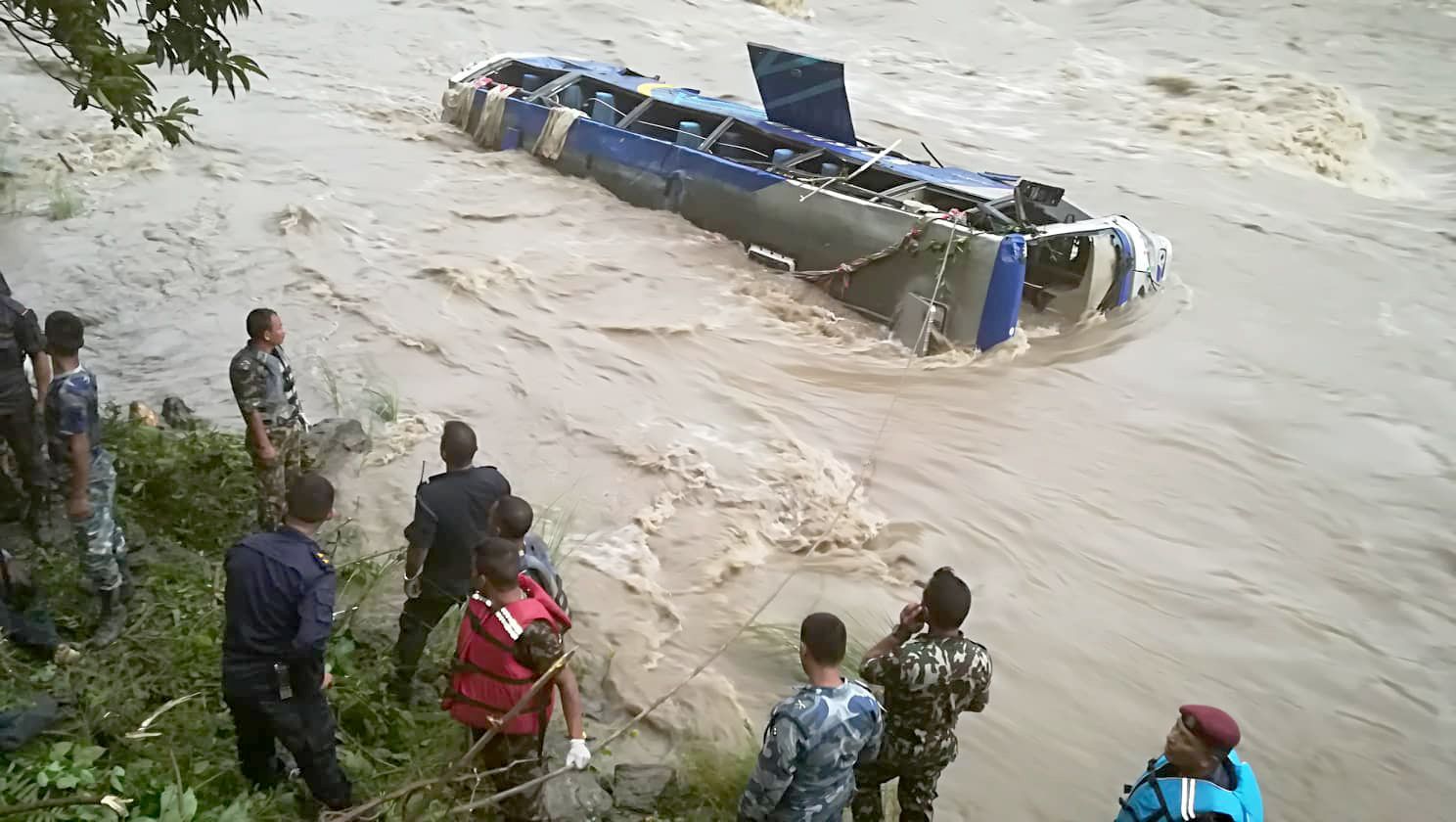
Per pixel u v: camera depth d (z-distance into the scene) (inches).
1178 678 246.4
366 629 222.8
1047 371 375.9
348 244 418.0
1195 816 138.2
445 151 510.3
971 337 375.9
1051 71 767.1
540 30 748.6
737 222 428.1
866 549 280.5
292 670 164.4
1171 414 355.6
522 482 292.8
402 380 336.5
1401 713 241.0
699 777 197.3
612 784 195.5
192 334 351.6
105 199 443.2
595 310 385.7
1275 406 364.2
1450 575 287.6
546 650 160.9
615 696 220.4
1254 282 463.5
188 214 432.8
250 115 543.8
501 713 165.2
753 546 275.9
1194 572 283.3
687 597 254.8
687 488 295.4
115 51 223.5
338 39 690.2
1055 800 210.5
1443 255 502.3
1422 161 660.1
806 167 430.6
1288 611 271.3
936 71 756.6
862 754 156.6
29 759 169.2
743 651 237.6
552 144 487.8
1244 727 234.2
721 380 354.6
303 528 165.0
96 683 190.7
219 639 207.2
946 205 402.6
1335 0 935.0
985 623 258.1
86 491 200.2
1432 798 219.8
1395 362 398.0
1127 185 565.9
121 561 212.2
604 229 441.4
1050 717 231.6
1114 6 938.1
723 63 721.6
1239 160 613.9
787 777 149.8
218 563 233.1
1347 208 558.3
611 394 339.6
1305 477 327.0
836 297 402.3
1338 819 213.9
